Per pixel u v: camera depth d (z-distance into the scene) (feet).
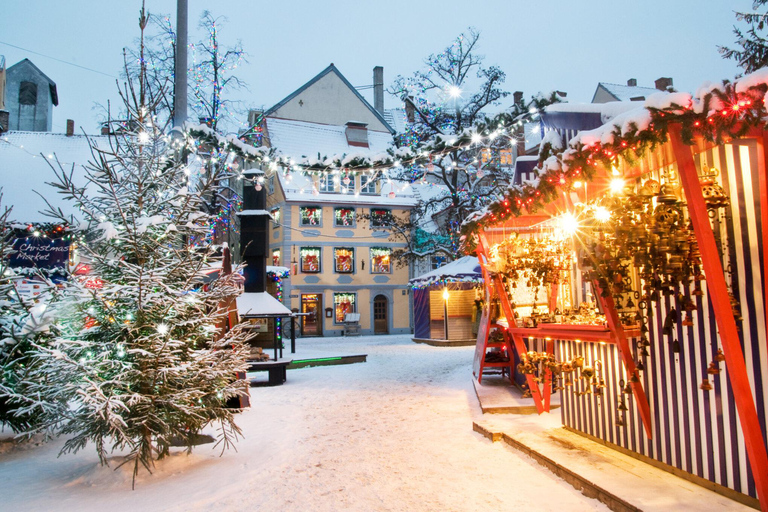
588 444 18.31
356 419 26.94
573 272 21.65
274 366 41.50
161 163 21.17
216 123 77.36
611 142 11.97
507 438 20.20
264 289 49.01
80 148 67.26
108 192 19.06
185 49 32.50
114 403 15.71
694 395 13.66
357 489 16.24
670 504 12.21
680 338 14.14
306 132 122.42
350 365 53.57
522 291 27.71
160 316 18.40
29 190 55.26
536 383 23.79
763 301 11.35
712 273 10.96
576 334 17.12
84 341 17.48
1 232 21.83
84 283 18.49
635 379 14.92
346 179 31.27
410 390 35.58
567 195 16.85
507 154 89.20
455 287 76.43
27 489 16.65
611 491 13.25
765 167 10.73
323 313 114.01
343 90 132.16
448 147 25.13
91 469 18.25
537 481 15.90
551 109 19.25
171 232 19.69
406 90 92.43
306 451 20.99
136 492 16.37
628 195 13.26
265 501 15.44
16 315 21.04
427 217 123.54
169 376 17.83
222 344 19.80
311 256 114.52
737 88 9.33
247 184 49.67
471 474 17.08
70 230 19.62
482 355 32.91
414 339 87.30
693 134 10.73
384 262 118.83
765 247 11.07
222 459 20.10
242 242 49.03
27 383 18.12
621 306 15.34
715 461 12.98
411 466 18.37
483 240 27.61
